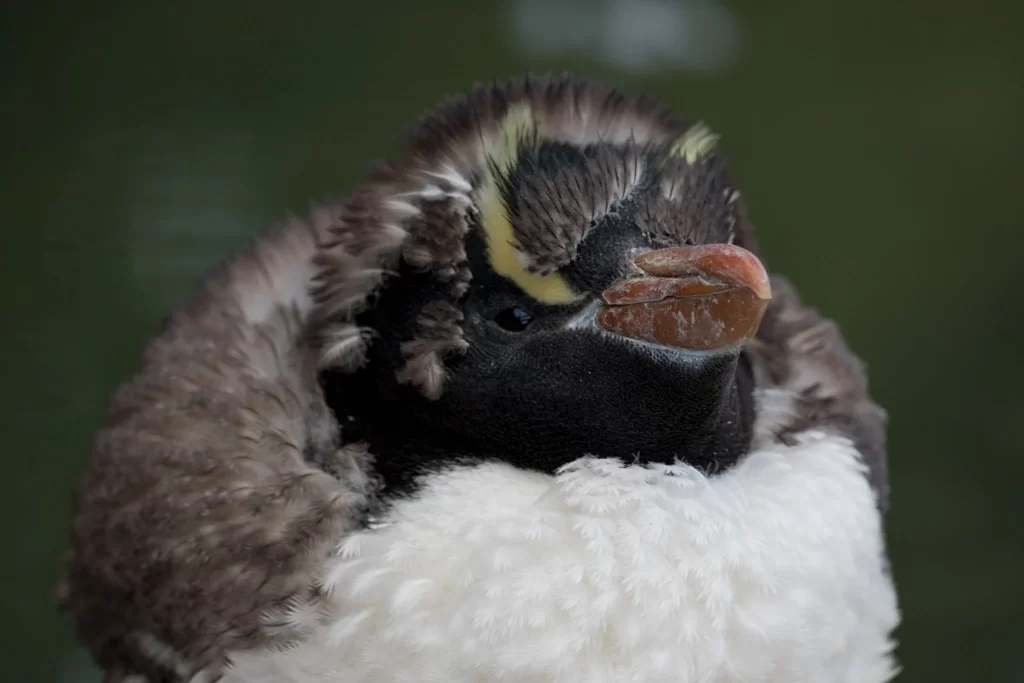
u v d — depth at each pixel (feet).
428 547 10.45
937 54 15.92
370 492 10.53
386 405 10.57
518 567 10.41
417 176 10.57
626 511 10.43
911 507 12.83
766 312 10.75
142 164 13.46
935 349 13.48
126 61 14.69
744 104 15.21
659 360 10.44
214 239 12.72
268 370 10.66
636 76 15.16
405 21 15.23
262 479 10.54
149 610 10.57
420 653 10.42
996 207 14.47
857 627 10.55
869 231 14.25
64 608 10.79
